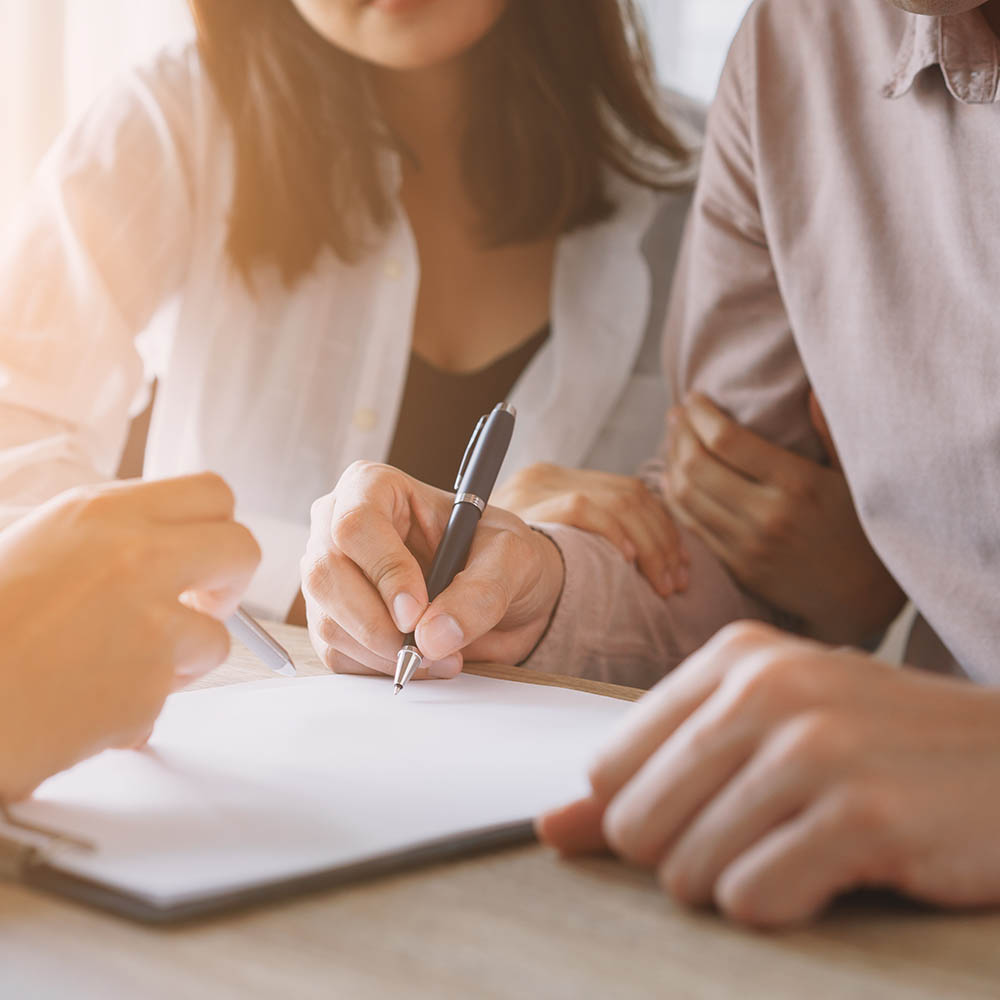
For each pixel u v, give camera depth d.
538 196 1.39
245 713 0.56
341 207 1.36
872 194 0.89
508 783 0.46
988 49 0.80
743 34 1.02
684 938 0.33
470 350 1.43
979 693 0.37
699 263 1.09
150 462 1.43
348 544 0.67
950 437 0.83
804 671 0.35
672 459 1.10
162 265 1.38
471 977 0.30
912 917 0.35
